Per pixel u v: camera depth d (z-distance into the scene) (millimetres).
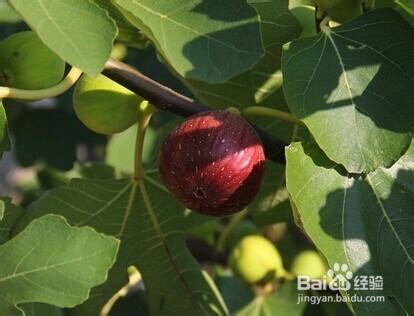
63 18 272
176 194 312
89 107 338
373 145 302
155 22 293
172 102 325
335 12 325
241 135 306
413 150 319
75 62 268
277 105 364
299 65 306
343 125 302
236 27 294
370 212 312
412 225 314
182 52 291
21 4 267
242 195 309
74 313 362
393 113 305
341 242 307
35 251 293
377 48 311
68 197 356
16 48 325
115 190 360
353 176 312
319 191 307
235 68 291
